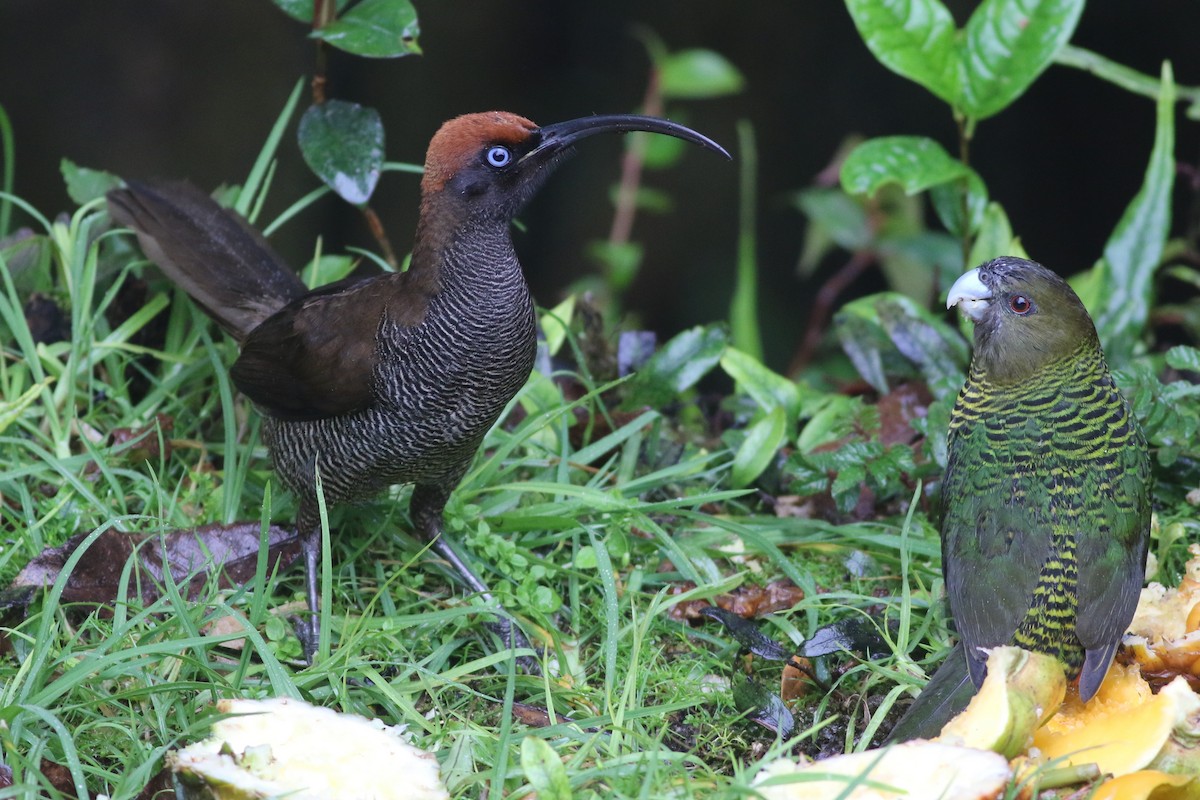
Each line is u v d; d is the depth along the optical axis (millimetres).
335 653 7727
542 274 19406
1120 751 6629
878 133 19109
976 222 11133
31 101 16875
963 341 11016
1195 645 7406
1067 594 7199
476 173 7914
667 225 19328
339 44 9656
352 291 8375
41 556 8188
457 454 8352
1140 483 7516
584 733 7191
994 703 6426
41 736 7059
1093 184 18500
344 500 8625
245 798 6211
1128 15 17703
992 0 10414
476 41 18734
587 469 9805
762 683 8117
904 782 6215
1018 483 7469
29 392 9047
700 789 6684
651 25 19109
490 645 8391
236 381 8656
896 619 8477
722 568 9219
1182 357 9180
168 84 17125
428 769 6602
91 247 10094
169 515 8859
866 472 9305
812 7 18938
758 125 19250
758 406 10648
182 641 7168
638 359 11078
